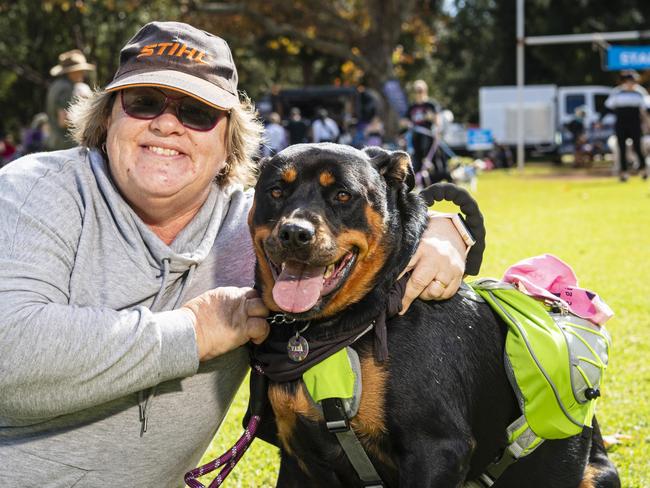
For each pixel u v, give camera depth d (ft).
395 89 85.56
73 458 8.61
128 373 7.97
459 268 9.22
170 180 8.80
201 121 8.94
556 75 135.44
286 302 8.45
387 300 8.82
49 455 8.54
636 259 27.91
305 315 8.52
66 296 8.45
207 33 9.39
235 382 9.59
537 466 10.01
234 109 9.35
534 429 9.45
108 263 8.75
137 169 8.82
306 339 8.72
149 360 8.00
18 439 8.52
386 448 8.89
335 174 8.86
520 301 9.78
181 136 8.87
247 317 8.59
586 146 88.74
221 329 8.39
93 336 7.80
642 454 12.54
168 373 8.16
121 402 8.62
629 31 117.60
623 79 60.34
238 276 9.59
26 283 8.00
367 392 8.64
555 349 9.27
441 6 114.73
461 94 156.46
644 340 18.37
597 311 9.98
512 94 112.37
